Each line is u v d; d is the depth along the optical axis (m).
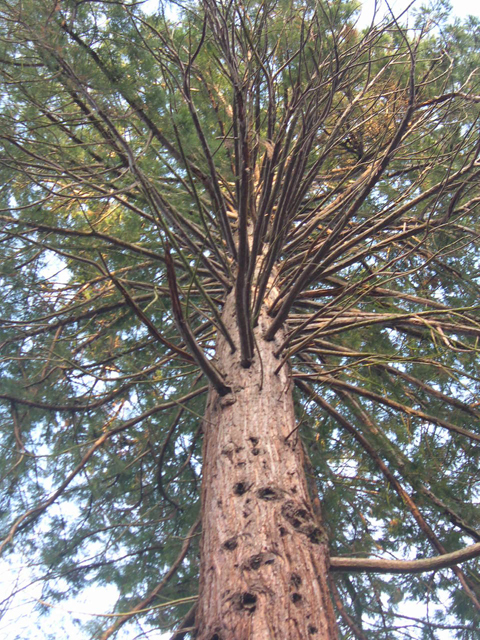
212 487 3.03
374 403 5.26
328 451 5.44
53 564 5.05
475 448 5.20
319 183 5.39
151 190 3.14
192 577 5.18
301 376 3.71
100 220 4.66
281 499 2.86
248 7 3.99
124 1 3.35
